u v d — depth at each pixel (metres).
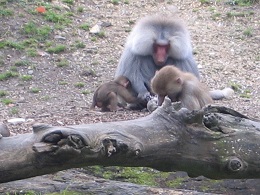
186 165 7.45
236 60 18.45
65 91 15.99
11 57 17.45
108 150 6.83
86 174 8.77
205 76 17.42
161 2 22.36
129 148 6.96
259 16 21.22
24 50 17.84
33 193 7.61
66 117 13.16
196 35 19.89
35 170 7.01
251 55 18.80
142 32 14.68
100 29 19.73
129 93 14.64
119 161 7.14
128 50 15.09
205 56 18.61
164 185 8.77
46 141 6.75
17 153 6.95
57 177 8.38
